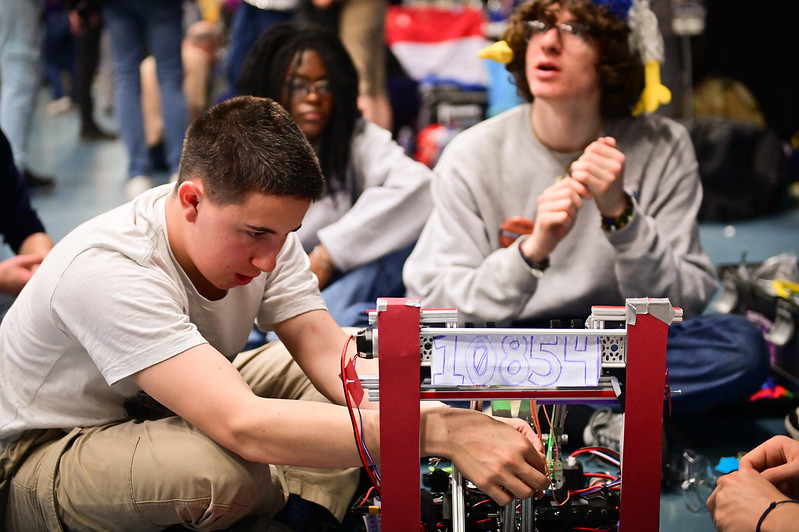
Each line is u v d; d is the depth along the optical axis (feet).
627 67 6.74
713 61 16.20
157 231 4.68
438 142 15.26
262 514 5.15
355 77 8.25
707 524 5.84
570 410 6.98
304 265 5.44
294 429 4.29
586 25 6.57
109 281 4.44
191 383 4.35
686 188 7.16
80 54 20.36
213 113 4.38
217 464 4.59
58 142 20.76
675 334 7.04
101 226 4.67
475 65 18.04
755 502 4.10
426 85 17.78
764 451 4.57
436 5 19.02
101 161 18.48
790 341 7.91
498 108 16.55
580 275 6.99
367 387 4.17
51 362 4.84
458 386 4.04
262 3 13.33
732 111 15.40
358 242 8.15
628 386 4.00
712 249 12.44
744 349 6.90
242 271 4.50
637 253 6.51
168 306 4.50
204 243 4.43
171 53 14.70
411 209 8.29
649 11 6.84
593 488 5.20
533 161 7.14
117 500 4.76
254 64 8.13
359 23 13.56
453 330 3.92
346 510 5.72
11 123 13.62
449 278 7.03
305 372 5.32
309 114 8.04
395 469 4.05
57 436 5.14
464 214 7.20
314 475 5.60
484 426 4.20
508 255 6.64
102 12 14.70
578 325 4.08
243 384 4.45
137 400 5.02
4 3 13.14
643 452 4.06
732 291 9.07
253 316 5.25
